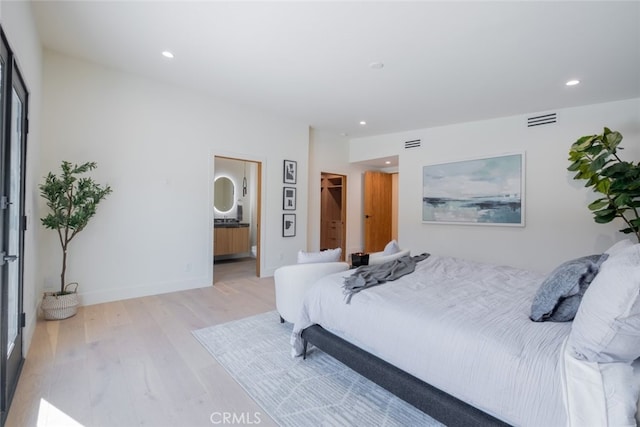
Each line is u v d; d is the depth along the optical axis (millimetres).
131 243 3756
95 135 3463
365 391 1961
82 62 3355
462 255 5137
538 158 4414
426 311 1688
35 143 2736
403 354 1641
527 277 2488
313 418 1706
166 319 3117
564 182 4211
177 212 4121
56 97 3219
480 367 1355
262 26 2570
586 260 1796
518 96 3893
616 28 2439
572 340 1248
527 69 3189
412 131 5805
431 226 5516
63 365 2197
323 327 2234
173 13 2424
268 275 5148
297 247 5551
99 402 1801
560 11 2256
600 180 3533
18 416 1673
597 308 1157
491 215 4816
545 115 4359
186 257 4223
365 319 1860
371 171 7207
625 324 1072
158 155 3936
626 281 1091
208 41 2834
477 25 2469
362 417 1717
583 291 1484
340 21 2473
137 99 3748
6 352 1660
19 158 2248
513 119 4633
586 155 3625
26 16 2170
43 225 3100
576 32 2512
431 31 2574
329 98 4242
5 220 1713
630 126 3779
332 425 1651
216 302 3699
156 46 2961
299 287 2816
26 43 2205
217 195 6773
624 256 1273
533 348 1298
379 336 1768
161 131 3949
